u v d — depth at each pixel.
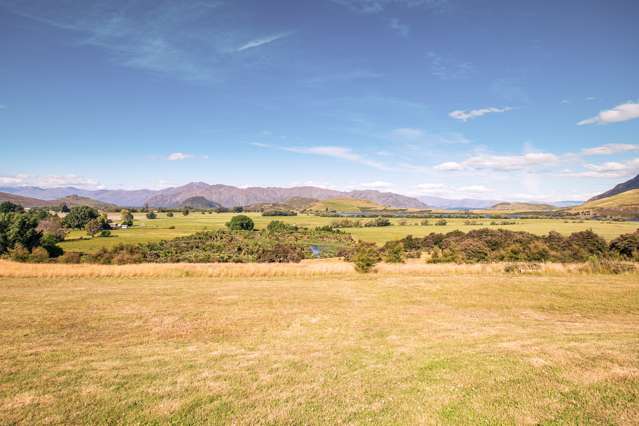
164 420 6.26
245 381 7.92
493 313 15.27
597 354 8.84
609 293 18.73
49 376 8.23
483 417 6.08
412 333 11.93
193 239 81.25
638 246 37.59
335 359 9.36
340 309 16.31
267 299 18.97
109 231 96.50
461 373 7.98
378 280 25.77
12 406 6.73
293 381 7.90
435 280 24.89
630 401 6.32
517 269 28.30
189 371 8.57
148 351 10.22
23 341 11.30
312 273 29.94
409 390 7.26
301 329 12.78
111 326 13.34
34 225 56.31
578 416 5.94
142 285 24.31
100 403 6.88
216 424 6.11
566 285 21.28
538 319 14.06
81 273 29.02
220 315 15.15
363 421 6.11
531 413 6.11
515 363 8.41
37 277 27.86
